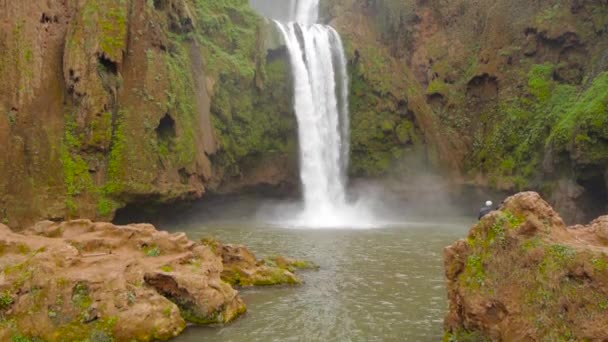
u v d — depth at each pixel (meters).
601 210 32.00
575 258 8.26
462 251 10.27
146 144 28.41
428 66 51.03
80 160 25.78
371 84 46.91
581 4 42.69
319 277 17.27
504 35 46.53
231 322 12.17
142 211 28.70
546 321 8.27
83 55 26.62
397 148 45.78
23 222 23.44
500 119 43.84
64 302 10.52
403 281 16.67
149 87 29.42
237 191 40.25
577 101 35.81
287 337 11.15
